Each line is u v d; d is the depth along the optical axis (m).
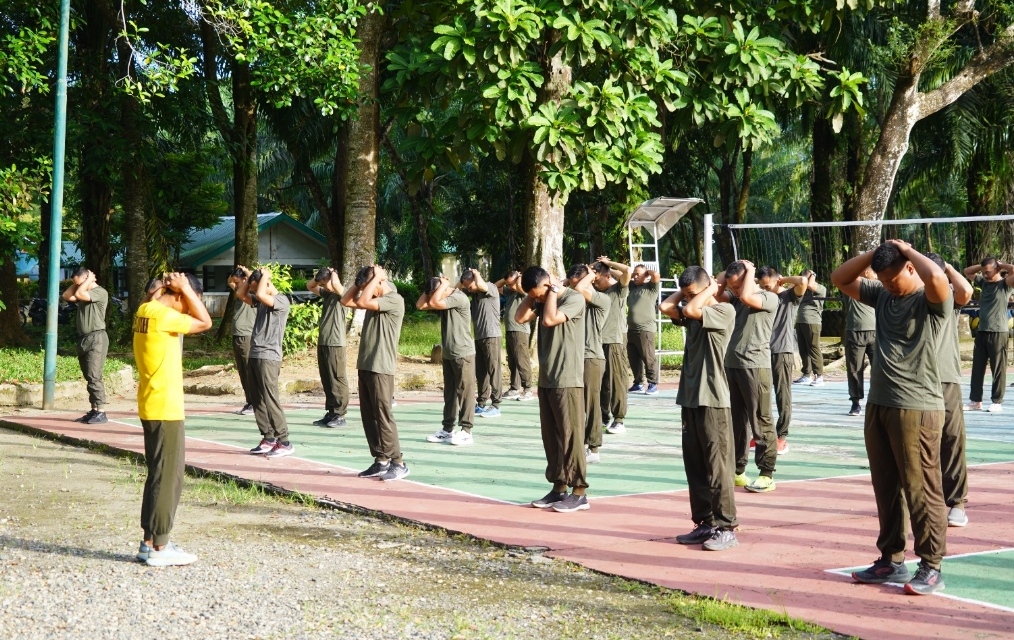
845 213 26.86
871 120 27.94
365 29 19.03
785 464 10.30
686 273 6.81
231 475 9.41
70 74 21.53
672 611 5.55
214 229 41.22
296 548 6.97
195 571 6.36
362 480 9.25
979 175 25.67
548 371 7.95
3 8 17.72
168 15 22.09
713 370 6.81
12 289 22.97
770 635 5.14
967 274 14.45
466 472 9.71
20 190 16.39
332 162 40.53
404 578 6.23
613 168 15.42
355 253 19.05
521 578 6.23
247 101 24.02
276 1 17.42
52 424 12.88
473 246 36.88
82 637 5.10
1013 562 6.52
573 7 15.07
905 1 22.62
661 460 10.41
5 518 7.82
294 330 18.67
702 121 16.56
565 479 8.00
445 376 11.54
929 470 5.80
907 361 5.82
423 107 16.09
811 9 17.42
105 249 24.61
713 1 17.02
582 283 8.60
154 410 6.45
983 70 21.23
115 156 20.38
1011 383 18.39
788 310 10.84
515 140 15.45
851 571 6.30
